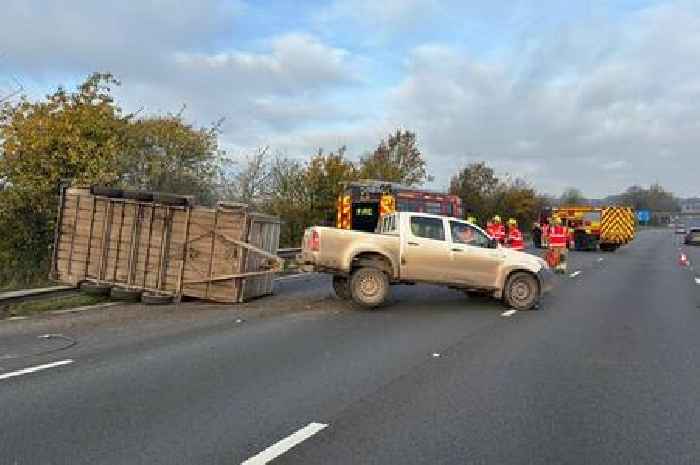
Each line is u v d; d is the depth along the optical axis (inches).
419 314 505.4
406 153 1913.1
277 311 500.1
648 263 1211.2
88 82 774.5
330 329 427.2
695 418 251.4
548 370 325.1
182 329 414.0
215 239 534.6
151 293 533.0
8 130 732.0
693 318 510.9
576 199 3868.1
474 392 281.1
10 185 717.9
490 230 993.5
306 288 647.1
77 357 328.8
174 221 536.7
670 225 5620.1
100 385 278.4
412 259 535.8
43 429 223.1
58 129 730.2
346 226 902.4
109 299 534.9
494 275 545.6
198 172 1068.5
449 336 413.4
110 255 545.0
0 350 341.7
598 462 205.3
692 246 2193.7
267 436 220.7
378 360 338.6
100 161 743.7
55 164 735.7
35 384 277.9
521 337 414.9
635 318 506.6
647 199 5885.8
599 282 807.1
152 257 537.0
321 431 227.1
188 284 534.9
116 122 794.2
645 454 212.7
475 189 2197.3
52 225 730.2
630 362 347.9
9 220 725.3
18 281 638.5
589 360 350.6
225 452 205.2
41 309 475.2
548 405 265.0
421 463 200.5
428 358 346.3
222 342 375.2
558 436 228.1
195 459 199.0
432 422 239.6
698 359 357.7
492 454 209.5
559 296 647.8
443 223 548.4
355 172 1301.7
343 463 199.0
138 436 217.8
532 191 2458.2
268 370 311.1
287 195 1237.1
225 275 531.5
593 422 244.5
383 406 257.9
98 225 548.4
